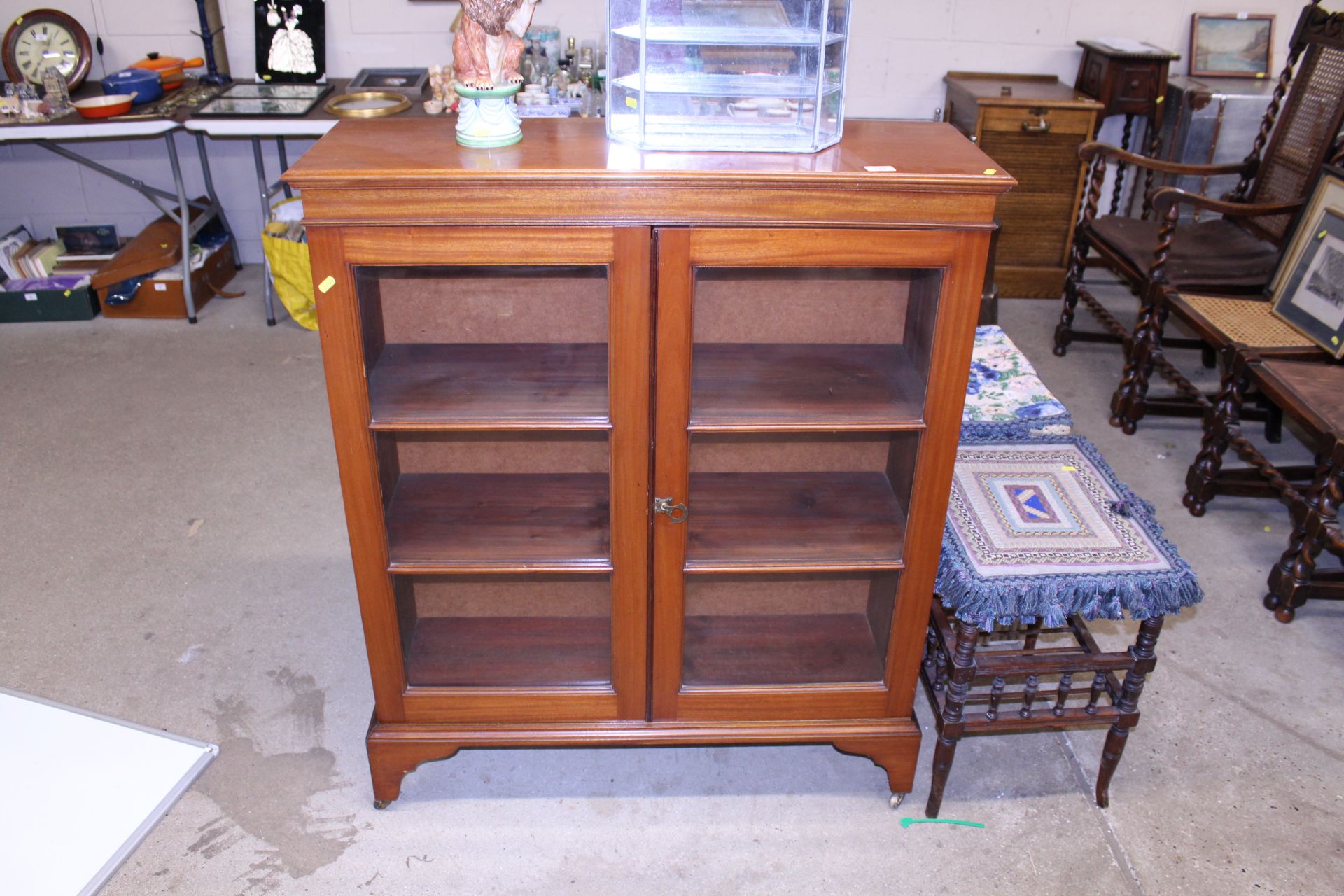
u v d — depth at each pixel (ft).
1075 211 14.10
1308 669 8.19
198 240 14.66
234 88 13.44
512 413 5.63
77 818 4.06
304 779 7.09
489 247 5.09
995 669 6.32
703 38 5.18
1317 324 9.61
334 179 4.81
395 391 5.79
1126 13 14.19
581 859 6.57
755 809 6.96
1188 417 11.72
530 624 7.17
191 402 11.79
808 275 5.52
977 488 6.88
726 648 6.94
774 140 5.46
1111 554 6.28
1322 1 14.17
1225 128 13.48
